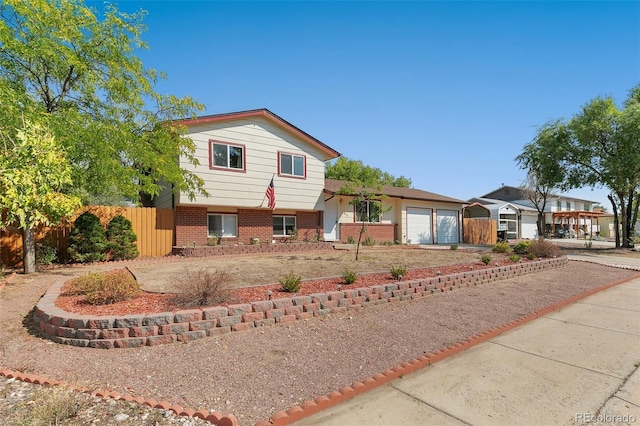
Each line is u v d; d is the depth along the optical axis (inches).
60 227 417.1
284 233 645.9
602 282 373.4
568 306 272.5
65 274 327.9
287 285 231.3
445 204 933.2
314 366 149.4
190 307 188.7
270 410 115.1
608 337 198.1
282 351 162.6
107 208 465.4
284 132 615.5
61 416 97.0
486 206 1139.3
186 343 166.7
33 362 146.6
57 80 365.4
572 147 799.1
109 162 356.5
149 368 141.9
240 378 135.8
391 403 121.9
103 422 96.7
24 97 299.4
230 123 552.1
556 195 1498.5
